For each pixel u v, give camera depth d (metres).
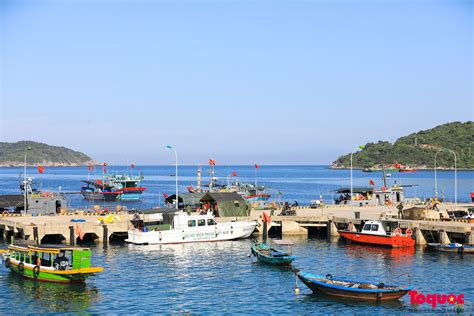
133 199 170.50
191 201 94.75
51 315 43.38
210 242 77.44
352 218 81.12
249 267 60.22
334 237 82.12
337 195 188.00
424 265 60.19
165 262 63.00
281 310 44.50
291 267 59.66
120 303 46.44
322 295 48.66
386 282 52.75
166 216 80.06
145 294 49.25
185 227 76.69
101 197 165.25
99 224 76.94
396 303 46.28
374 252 68.75
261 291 50.19
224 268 59.72
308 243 76.88
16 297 48.28
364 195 116.88
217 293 49.56
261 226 85.69
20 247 56.81
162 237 75.31
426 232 73.38
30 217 88.94
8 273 57.41
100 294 49.25
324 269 58.84
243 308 45.03
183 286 52.03
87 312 44.06
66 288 51.22
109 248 72.38
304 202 154.62
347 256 66.12
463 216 91.44
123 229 78.62
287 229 85.56
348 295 47.25
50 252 53.38
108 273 57.31
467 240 68.56
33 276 54.09
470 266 59.38
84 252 53.22
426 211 81.44
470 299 47.16
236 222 79.62
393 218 83.00
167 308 45.00
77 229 74.38
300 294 49.19
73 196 191.00
